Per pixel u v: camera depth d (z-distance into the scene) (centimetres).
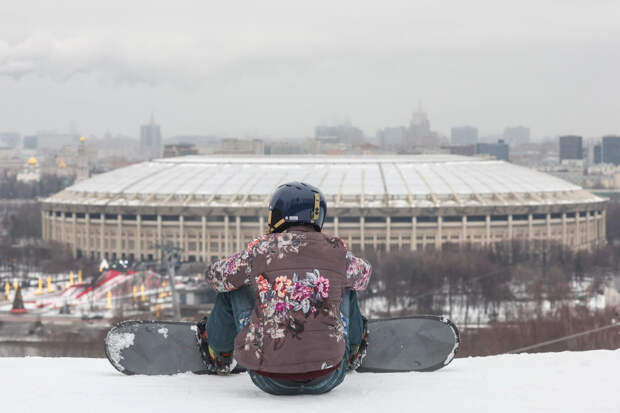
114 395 995
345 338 1025
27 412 895
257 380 987
